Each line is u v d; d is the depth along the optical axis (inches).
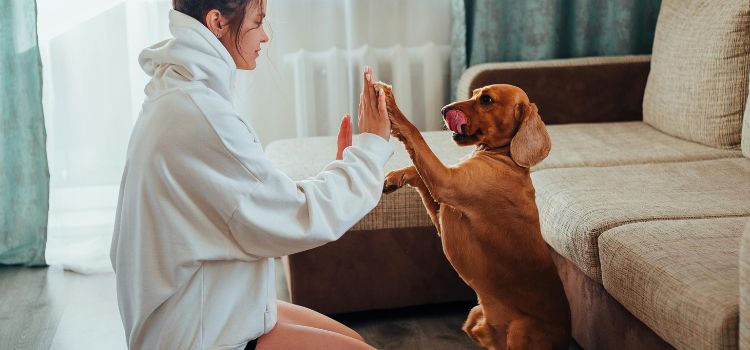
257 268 58.9
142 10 126.1
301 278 96.2
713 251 66.4
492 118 71.2
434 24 135.9
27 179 119.4
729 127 102.2
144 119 56.6
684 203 81.4
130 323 59.6
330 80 134.7
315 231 57.8
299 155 107.0
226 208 55.6
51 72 124.1
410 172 73.6
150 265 55.7
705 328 57.4
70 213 128.3
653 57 118.6
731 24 101.3
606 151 104.5
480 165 71.1
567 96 124.1
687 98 107.9
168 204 55.3
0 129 117.7
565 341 74.6
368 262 96.7
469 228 72.5
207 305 56.9
